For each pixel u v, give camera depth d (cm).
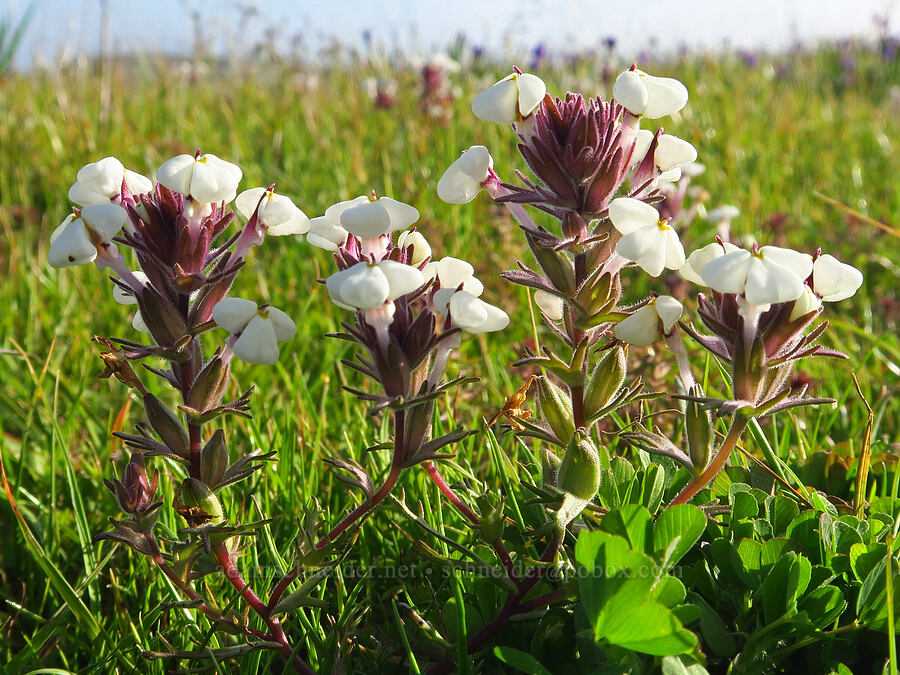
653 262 11
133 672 13
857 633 12
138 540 12
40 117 43
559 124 11
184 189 10
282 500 17
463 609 11
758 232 31
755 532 12
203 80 62
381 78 50
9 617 14
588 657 11
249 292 26
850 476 15
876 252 31
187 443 11
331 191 34
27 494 17
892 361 24
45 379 22
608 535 10
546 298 13
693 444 12
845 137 49
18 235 32
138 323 12
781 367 11
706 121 48
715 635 11
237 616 12
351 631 13
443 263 11
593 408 12
